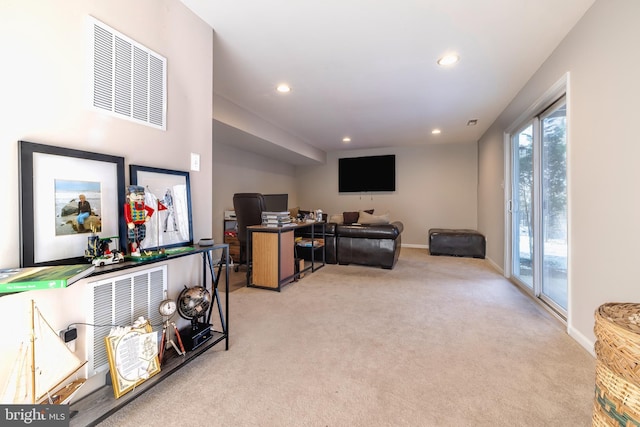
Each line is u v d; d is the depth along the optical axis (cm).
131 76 141
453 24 196
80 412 110
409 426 116
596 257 171
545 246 272
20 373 99
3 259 98
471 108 374
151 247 147
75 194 117
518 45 221
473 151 599
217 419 120
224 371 156
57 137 112
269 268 314
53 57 110
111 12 131
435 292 303
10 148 99
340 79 286
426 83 295
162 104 158
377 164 664
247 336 199
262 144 474
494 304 266
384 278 362
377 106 368
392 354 175
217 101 330
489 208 464
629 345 73
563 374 153
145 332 133
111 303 129
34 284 84
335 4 175
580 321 189
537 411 125
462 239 514
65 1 114
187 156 175
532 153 286
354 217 589
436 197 627
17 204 101
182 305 160
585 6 176
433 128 480
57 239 111
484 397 134
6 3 98
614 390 77
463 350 180
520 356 172
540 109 265
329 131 504
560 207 245
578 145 190
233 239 453
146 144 149
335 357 171
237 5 175
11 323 101
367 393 137
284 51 232
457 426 116
